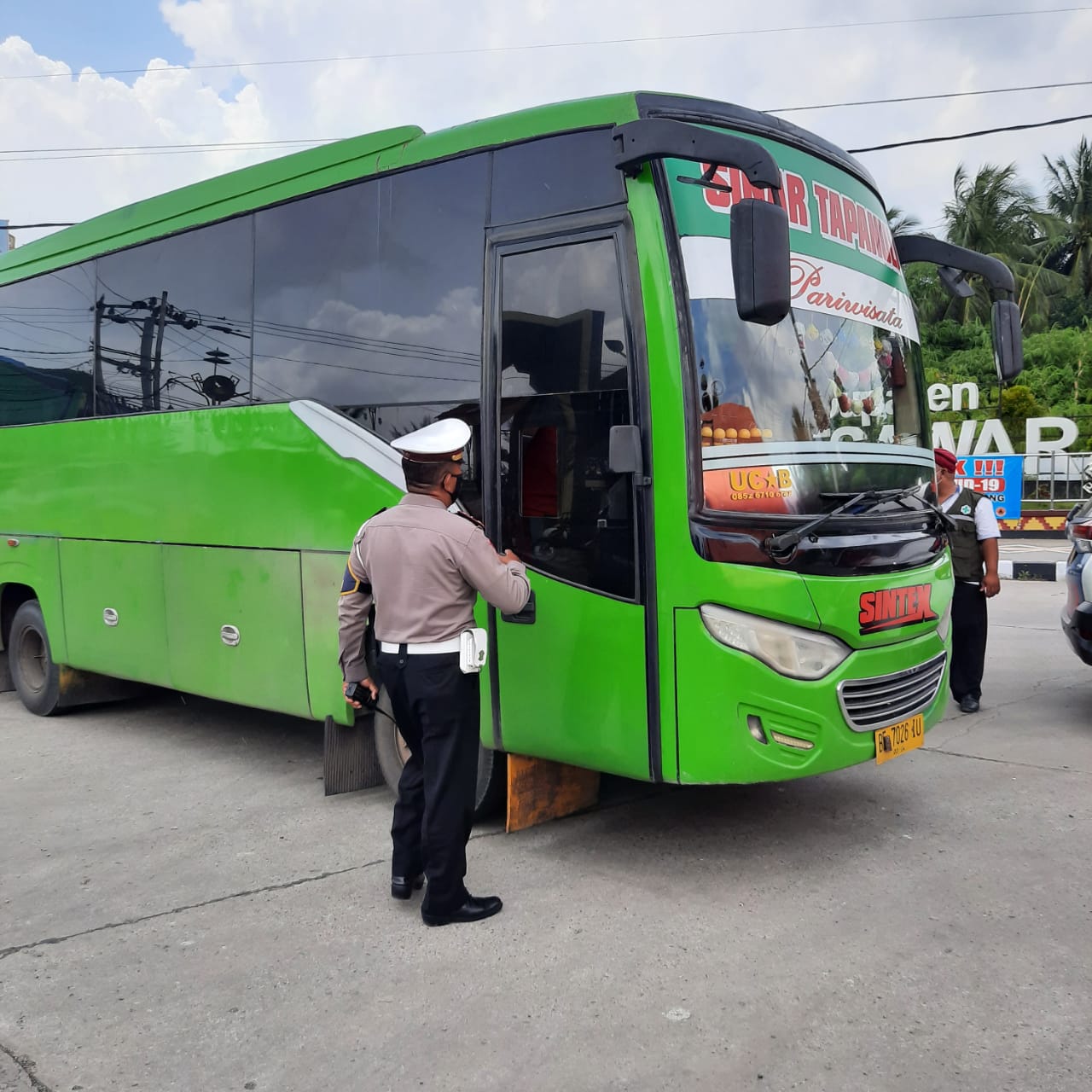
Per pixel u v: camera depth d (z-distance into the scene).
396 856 4.11
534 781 4.87
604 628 4.18
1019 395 31.81
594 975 3.46
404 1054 3.02
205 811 5.40
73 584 7.23
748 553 3.93
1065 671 8.33
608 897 4.09
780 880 4.22
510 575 3.85
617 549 4.14
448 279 4.77
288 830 5.05
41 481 7.48
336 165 5.35
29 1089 2.90
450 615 3.78
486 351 4.57
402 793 4.09
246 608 5.82
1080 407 31.66
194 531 6.15
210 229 6.10
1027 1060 2.88
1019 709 7.06
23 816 5.38
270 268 5.70
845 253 4.68
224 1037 3.14
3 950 3.79
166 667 6.45
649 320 4.02
